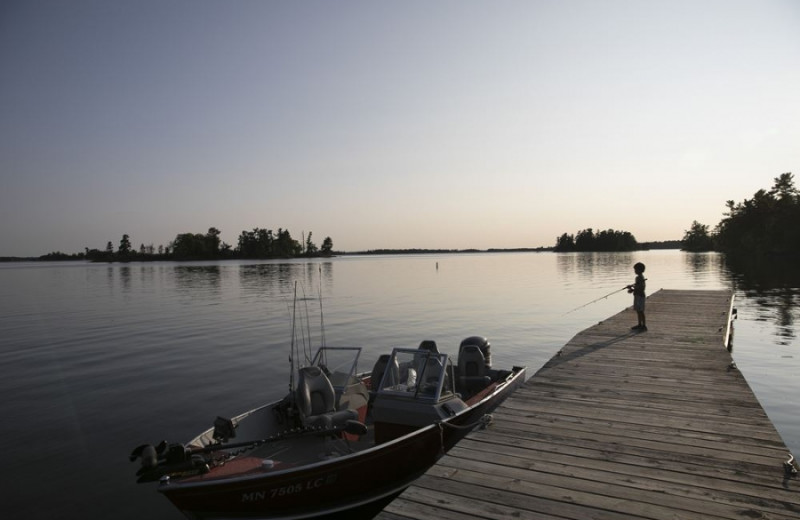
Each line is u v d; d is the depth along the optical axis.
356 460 7.26
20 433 11.38
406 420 8.61
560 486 5.41
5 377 16.36
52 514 7.95
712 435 6.85
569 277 62.03
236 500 6.64
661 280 50.97
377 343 21.27
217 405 13.20
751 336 20.94
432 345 10.67
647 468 5.82
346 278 69.44
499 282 57.31
